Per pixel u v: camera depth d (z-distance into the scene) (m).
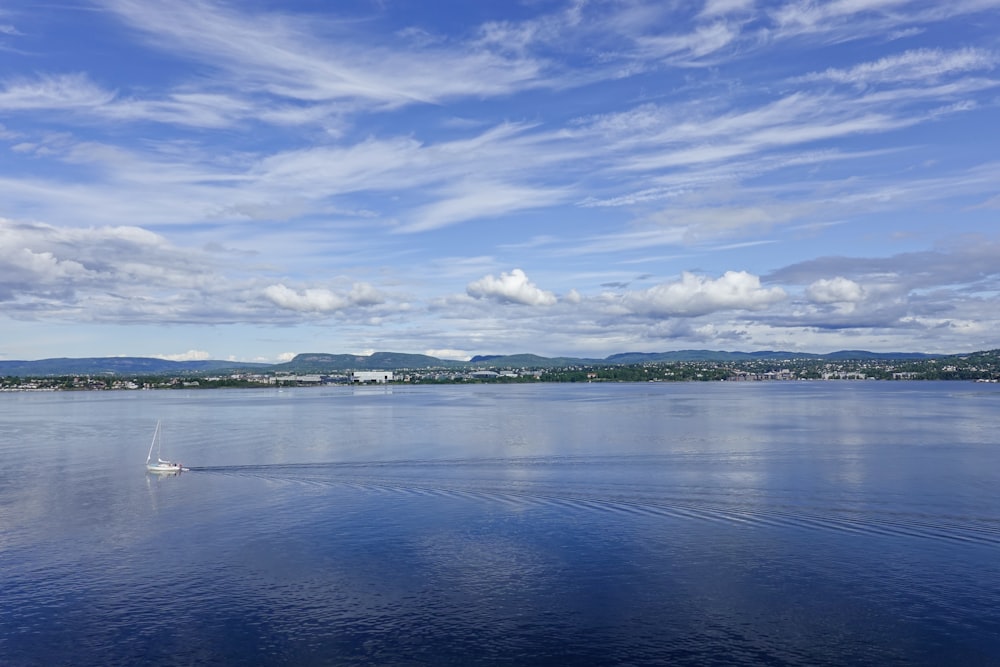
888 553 46.34
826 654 33.56
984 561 44.75
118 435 120.25
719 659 33.25
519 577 42.94
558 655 33.81
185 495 66.00
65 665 33.50
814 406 188.38
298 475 75.50
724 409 176.38
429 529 52.88
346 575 43.66
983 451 89.81
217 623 37.41
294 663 33.34
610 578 42.59
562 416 154.00
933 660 32.94
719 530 51.72
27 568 45.53
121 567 45.62
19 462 87.69
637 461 81.81
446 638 35.50
